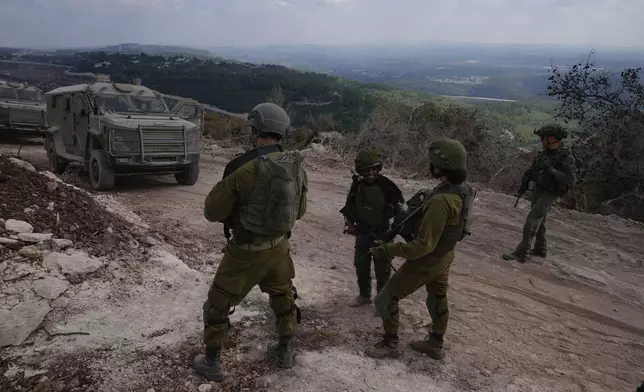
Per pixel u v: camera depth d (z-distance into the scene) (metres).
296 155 3.11
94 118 9.40
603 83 12.34
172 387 3.17
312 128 18.47
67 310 3.83
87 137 9.67
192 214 7.78
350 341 4.04
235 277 3.10
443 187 3.36
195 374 3.31
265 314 4.29
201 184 10.43
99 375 3.20
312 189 10.13
